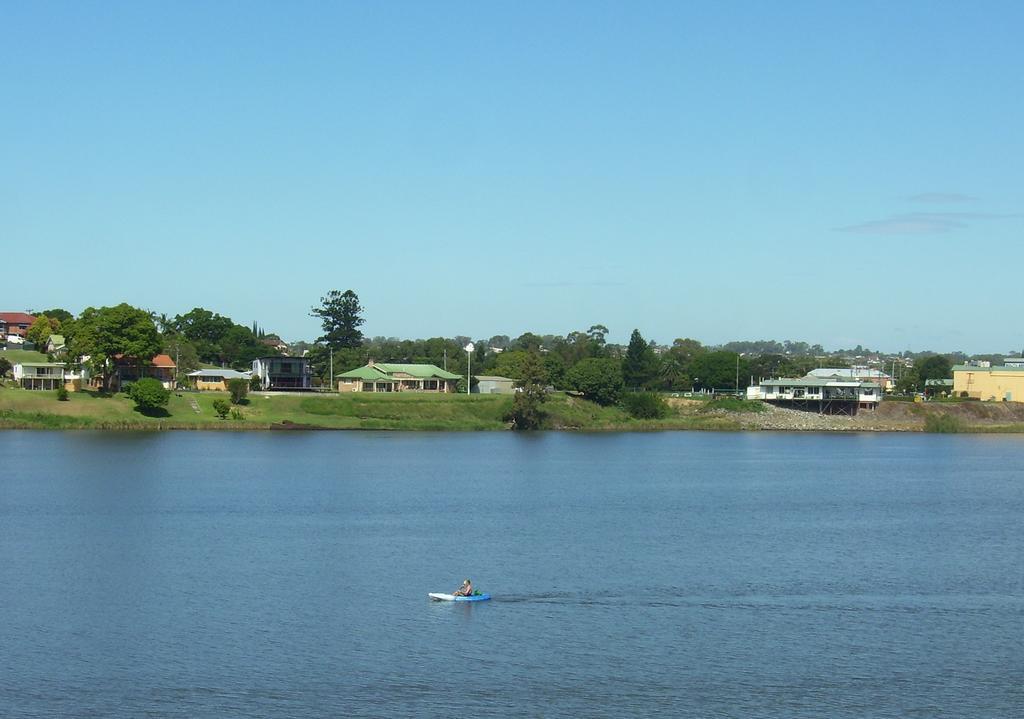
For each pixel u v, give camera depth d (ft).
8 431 619.67
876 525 356.59
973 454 653.30
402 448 604.90
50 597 243.19
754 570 278.67
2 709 176.65
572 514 372.17
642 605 241.35
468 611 235.20
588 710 178.70
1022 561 294.87
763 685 190.29
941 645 213.46
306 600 242.58
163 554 290.97
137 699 181.57
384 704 180.45
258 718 174.50
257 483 438.81
